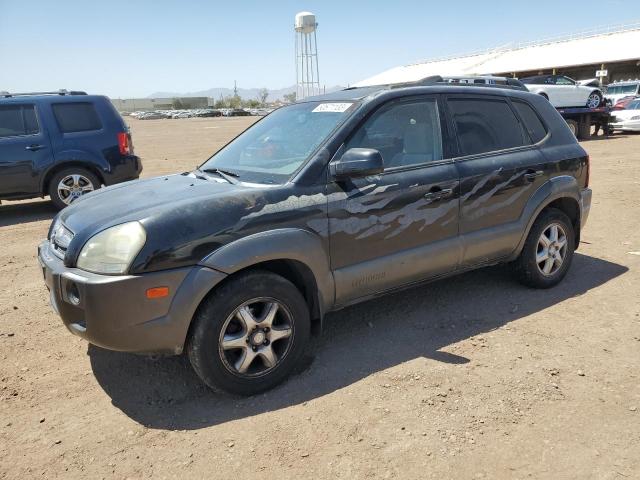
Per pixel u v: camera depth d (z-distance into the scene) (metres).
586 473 2.54
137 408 3.21
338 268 3.56
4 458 2.78
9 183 8.53
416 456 2.69
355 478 2.55
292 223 3.30
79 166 9.01
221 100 134.50
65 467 2.70
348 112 3.79
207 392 3.36
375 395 3.23
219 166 4.13
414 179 3.86
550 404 3.09
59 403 3.28
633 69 53.34
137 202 3.40
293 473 2.60
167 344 3.00
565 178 4.79
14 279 5.63
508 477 2.53
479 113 4.45
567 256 4.94
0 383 3.51
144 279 2.89
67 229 3.38
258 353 3.25
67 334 4.25
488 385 3.30
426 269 4.01
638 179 10.55
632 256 5.81
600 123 21.16
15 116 8.57
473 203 4.18
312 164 3.50
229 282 3.12
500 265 5.51
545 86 19.33
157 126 43.69
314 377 3.47
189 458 2.73
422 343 3.90
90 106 9.10
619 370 3.45
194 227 3.03
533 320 4.23
